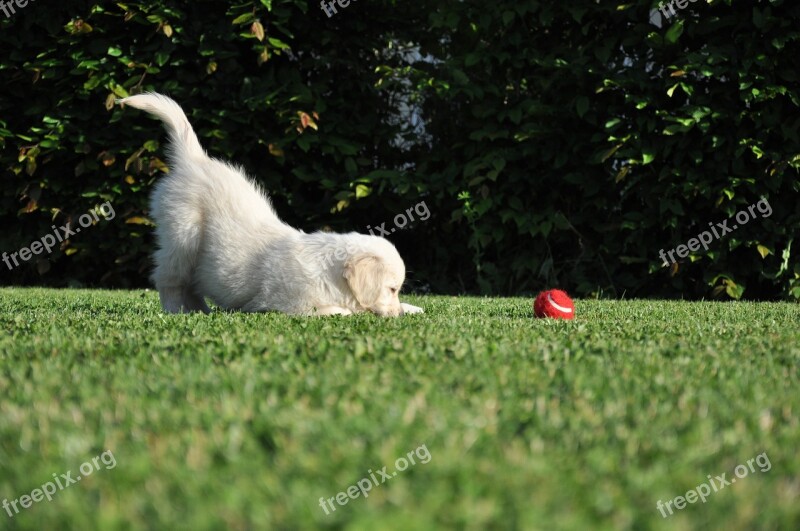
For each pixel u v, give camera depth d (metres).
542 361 2.83
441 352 2.95
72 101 8.09
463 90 7.84
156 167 7.89
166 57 7.86
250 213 4.97
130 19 7.76
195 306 5.22
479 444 1.79
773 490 1.59
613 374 2.59
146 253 8.20
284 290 4.69
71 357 2.79
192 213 4.93
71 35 7.93
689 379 2.53
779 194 7.27
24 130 8.26
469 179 7.92
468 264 8.51
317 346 3.05
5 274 8.74
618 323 4.29
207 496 1.49
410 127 8.63
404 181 7.84
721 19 7.15
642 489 1.57
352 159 8.09
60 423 1.93
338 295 4.70
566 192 7.95
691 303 6.48
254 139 7.99
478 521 1.39
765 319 4.82
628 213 7.48
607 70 7.62
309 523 1.38
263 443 1.81
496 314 5.22
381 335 3.42
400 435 1.82
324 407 2.07
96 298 6.31
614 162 7.68
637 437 1.87
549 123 7.81
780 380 2.57
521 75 8.07
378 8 8.33
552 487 1.54
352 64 8.17
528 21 8.05
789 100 7.21
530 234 8.07
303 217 8.17
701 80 7.40
